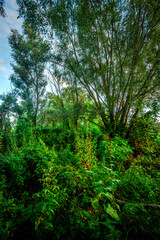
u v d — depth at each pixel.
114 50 4.27
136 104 3.83
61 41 4.46
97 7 3.48
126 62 4.04
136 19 3.60
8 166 1.78
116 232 1.08
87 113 4.88
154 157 3.02
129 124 4.45
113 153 2.79
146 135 3.82
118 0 3.37
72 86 5.70
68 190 1.54
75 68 4.91
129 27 3.73
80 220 1.19
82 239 1.19
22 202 1.47
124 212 1.26
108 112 4.95
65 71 5.61
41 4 2.91
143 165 2.63
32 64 8.30
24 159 1.92
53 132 4.99
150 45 3.61
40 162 1.77
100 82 4.76
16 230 1.22
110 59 4.31
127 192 1.68
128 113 4.51
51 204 1.19
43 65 6.22
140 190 1.65
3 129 3.19
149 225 1.11
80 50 4.69
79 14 3.58
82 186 1.57
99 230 1.15
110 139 4.27
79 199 1.52
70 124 5.35
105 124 5.02
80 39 4.49
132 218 1.22
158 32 3.37
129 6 3.50
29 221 1.28
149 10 3.28
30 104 9.85
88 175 1.78
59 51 4.85
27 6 2.69
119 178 2.04
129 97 4.07
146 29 3.56
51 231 1.19
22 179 1.70
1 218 1.11
